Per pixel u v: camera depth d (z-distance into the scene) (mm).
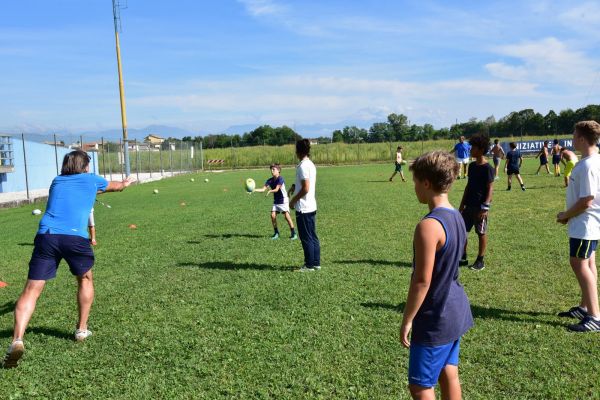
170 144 41438
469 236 9562
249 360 4328
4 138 24391
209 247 9219
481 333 4742
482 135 6914
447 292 2586
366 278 6750
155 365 4312
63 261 8508
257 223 12148
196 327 5141
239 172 41938
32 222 14188
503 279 6570
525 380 3836
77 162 5039
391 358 4270
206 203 17312
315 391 3789
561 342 4512
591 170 4637
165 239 10203
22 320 4355
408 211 13133
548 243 8648
